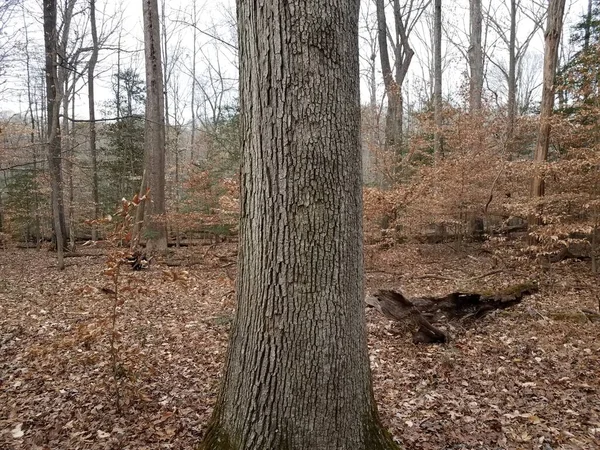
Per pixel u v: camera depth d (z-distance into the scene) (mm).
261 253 2094
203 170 13445
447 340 5230
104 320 3799
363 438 2203
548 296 7062
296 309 2047
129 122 19203
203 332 5785
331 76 2018
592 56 7738
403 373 4375
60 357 4762
